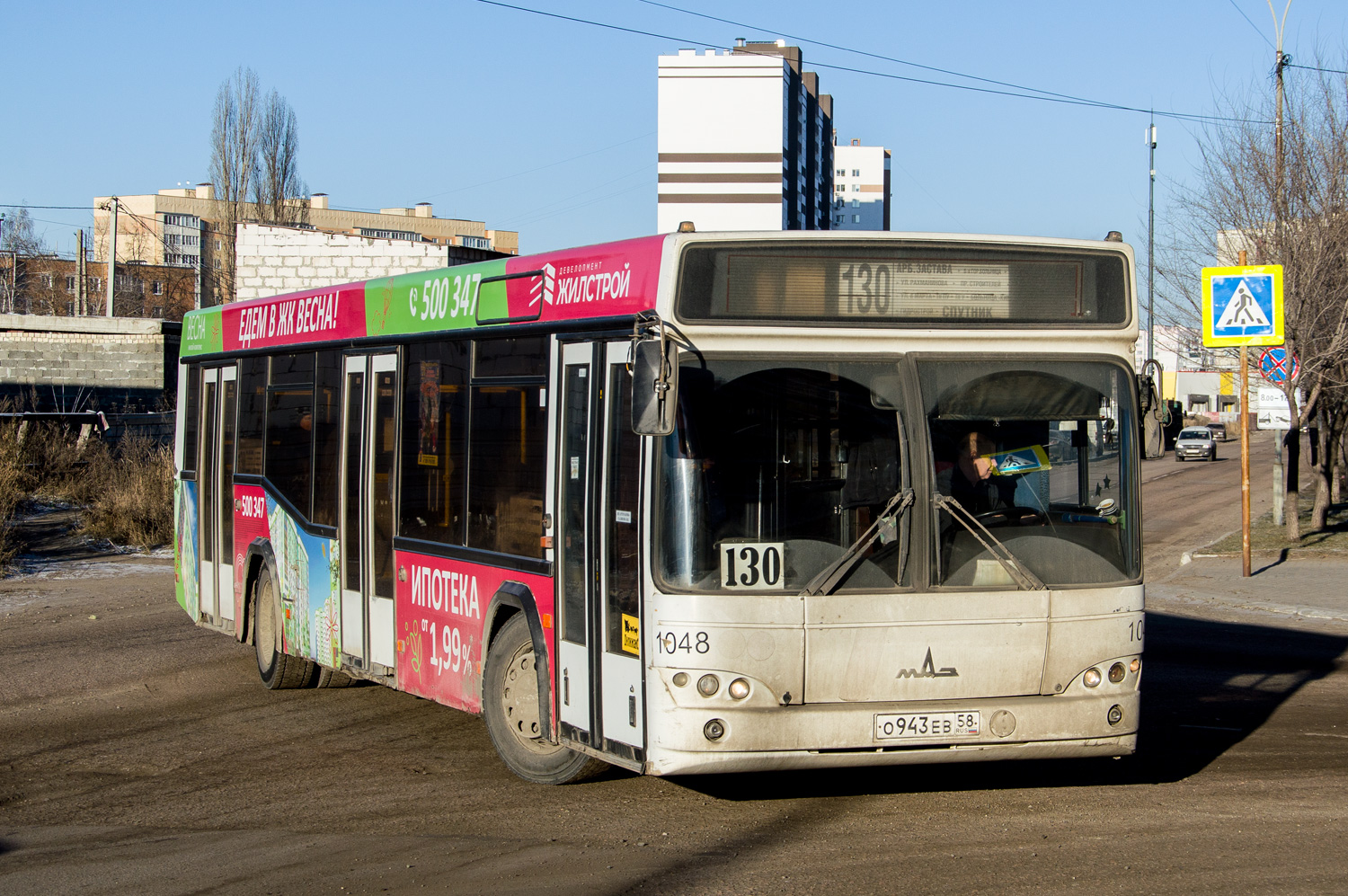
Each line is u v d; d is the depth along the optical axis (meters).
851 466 6.32
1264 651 12.93
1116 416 6.69
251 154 55.41
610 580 6.66
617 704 6.56
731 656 6.11
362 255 27.16
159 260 133.62
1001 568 6.41
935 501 6.34
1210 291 17.03
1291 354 21.02
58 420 26.48
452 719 9.75
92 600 16.53
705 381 6.25
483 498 7.96
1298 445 22.16
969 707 6.28
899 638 6.24
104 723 9.66
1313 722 9.45
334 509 9.91
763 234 6.36
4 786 7.85
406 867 6.02
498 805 7.18
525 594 7.44
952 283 6.54
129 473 23.56
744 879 5.75
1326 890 5.52
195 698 10.66
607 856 6.14
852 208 163.12
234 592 11.89
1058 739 6.39
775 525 6.22
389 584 9.12
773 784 7.60
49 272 89.62
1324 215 21.41
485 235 161.12
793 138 100.81
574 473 7.04
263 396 11.41
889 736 6.18
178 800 7.46
